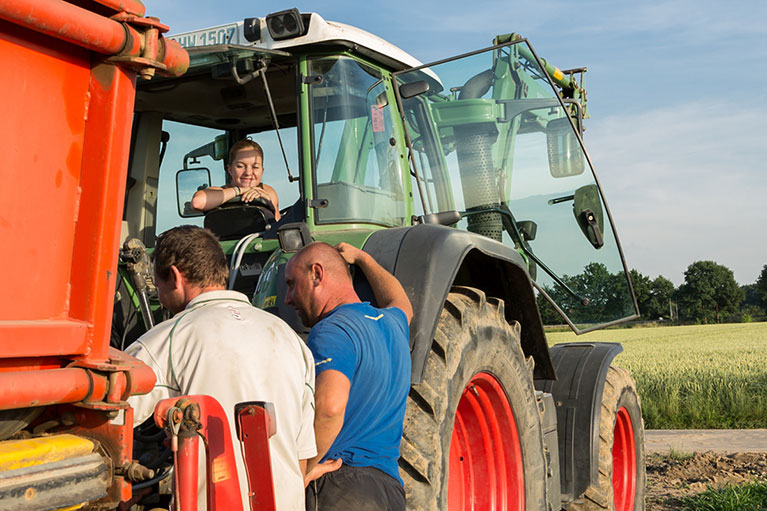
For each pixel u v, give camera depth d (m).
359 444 2.79
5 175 1.65
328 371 2.66
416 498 3.06
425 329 3.22
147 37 1.87
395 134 4.11
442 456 3.18
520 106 4.92
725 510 6.92
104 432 1.78
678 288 125.75
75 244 1.81
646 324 84.19
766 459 9.99
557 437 4.91
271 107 3.79
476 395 3.86
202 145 4.57
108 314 1.81
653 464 9.90
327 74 3.79
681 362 24.08
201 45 3.92
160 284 2.55
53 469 1.65
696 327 69.81
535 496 4.07
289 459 2.33
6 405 1.55
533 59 5.00
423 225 3.60
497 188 4.80
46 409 1.79
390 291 3.24
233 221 3.91
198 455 2.07
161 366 2.26
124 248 2.99
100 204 1.80
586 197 5.11
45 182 1.74
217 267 2.54
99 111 1.83
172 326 2.32
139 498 2.19
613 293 5.27
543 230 5.00
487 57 4.77
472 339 3.57
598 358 5.62
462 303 3.61
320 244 3.08
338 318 2.80
